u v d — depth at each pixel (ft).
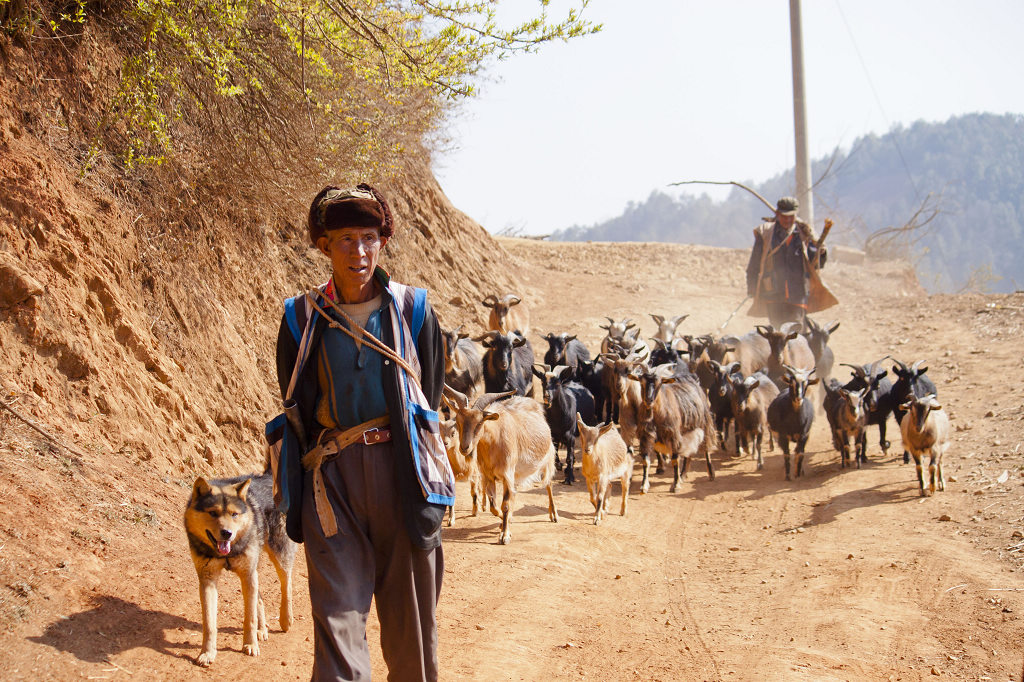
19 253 24.88
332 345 13.10
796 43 101.04
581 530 32.99
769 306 56.34
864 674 19.16
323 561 12.53
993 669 19.34
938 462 34.58
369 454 12.92
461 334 56.80
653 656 20.43
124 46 32.78
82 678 16.25
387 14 33.47
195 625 19.86
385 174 41.83
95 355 25.45
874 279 99.55
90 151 28.78
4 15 28.37
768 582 26.66
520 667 19.33
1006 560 26.11
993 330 62.34
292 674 18.22
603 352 56.39
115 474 23.62
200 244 33.60
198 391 29.91
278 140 35.06
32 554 18.88
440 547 13.70
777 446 49.98
